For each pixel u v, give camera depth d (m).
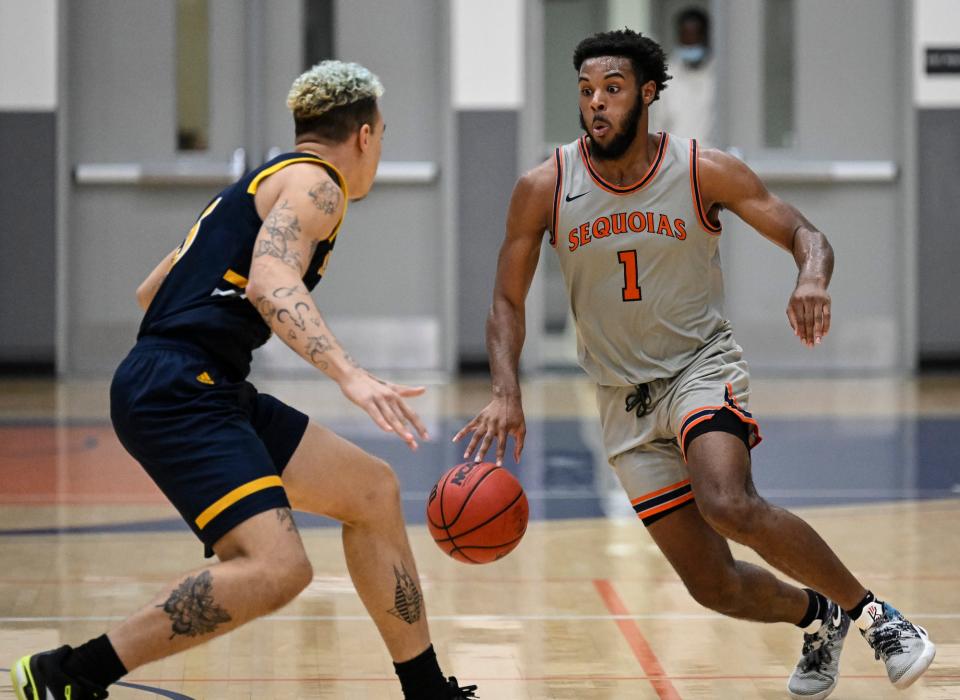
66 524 16.42
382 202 33.16
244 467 7.83
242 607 7.58
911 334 33.28
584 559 14.68
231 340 8.17
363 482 8.67
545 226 10.10
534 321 33.72
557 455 21.97
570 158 9.95
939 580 13.50
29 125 32.19
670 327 9.82
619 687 10.00
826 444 22.77
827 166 33.03
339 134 8.65
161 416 7.88
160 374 7.96
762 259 33.31
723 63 32.94
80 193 32.84
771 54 33.03
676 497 9.75
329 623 11.85
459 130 32.59
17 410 26.95
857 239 33.41
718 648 11.11
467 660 10.70
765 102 33.09
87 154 32.75
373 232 33.22
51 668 7.44
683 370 9.78
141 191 32.84
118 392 8.03
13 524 16.42
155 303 8.33
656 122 34.75
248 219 8.23
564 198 9.86
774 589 9.80
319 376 33.25
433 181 33.06
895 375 33.31
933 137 32.91
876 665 10.72
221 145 32.75
